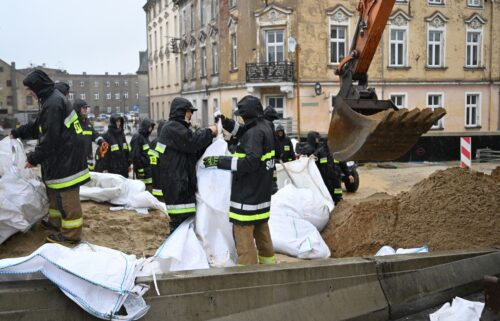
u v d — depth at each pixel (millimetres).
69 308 3754
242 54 28328
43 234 6168
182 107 5465
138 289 3889
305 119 26906
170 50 43844
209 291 4258
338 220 7594
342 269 5023
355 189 13039
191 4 36719
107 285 3711
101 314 3703
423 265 5602
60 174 5477
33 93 5406
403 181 15016
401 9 28234
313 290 4812
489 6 30031
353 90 6473
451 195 7230
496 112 30969
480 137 20422
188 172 5582
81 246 4977
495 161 19781
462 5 29484
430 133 20562
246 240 5398
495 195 7195
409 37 28578
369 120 5730
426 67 29109
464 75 30016
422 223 7012
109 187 8156
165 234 6875
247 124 5371
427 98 29438
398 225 7098
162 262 4930
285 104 27172
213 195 5637
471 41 30188
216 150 5703
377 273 5266
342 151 6184
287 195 7449
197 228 5590
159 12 48281
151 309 4004
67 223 5605
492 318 4309
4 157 5895
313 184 8852
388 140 5836
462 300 4867
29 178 6098
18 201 5719
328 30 26859
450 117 29969
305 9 26469
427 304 5457
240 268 4539
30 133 6043
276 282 4602
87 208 7723
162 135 5492
